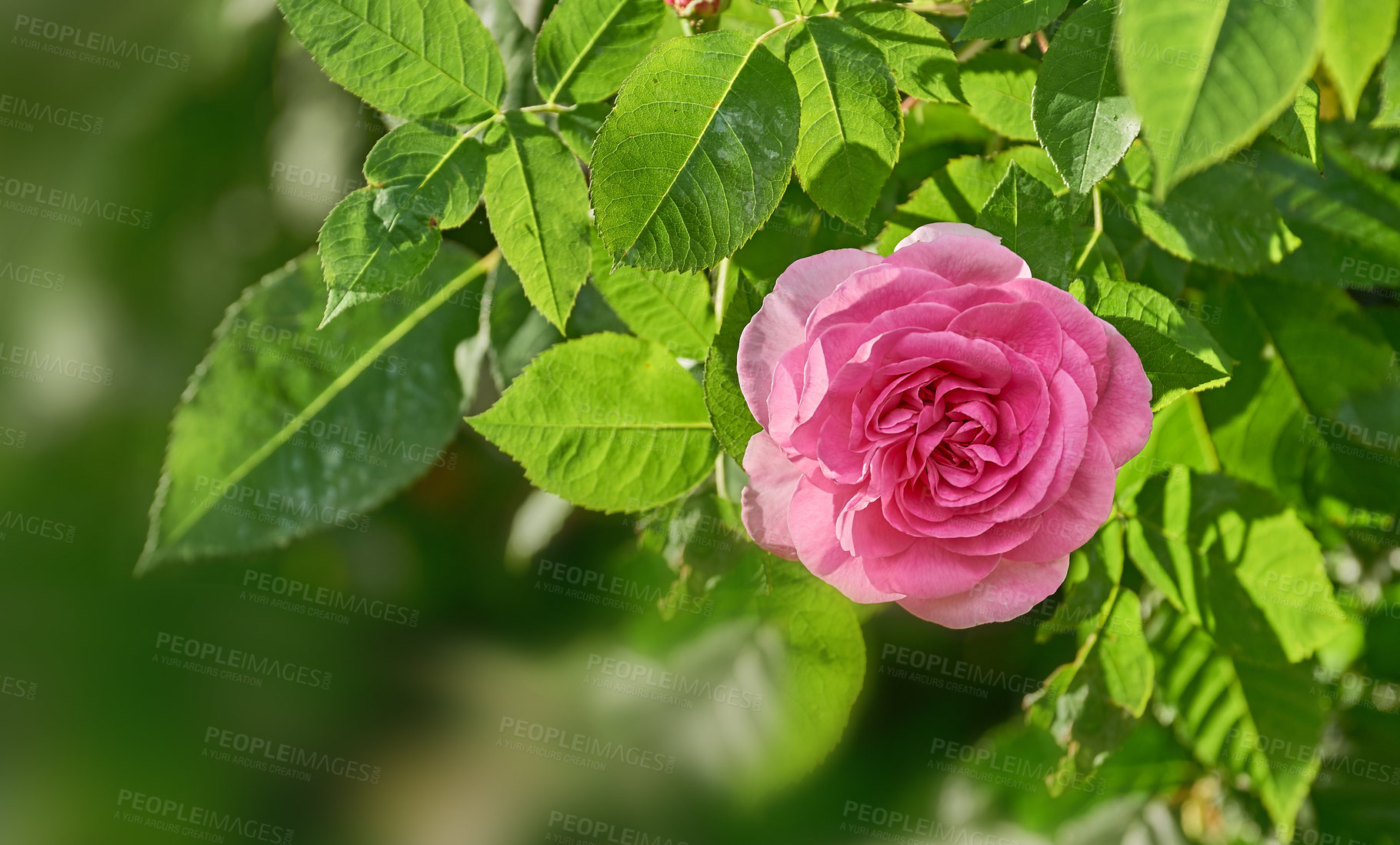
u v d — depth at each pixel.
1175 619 1.00
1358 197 1.01
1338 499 1.02
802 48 0.92
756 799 1.03
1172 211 0.96
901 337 0.90
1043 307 0.90
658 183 0.91
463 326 1.02
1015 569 0.92
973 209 0.96
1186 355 0.92
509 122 0.94
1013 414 0.90
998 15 0.91
